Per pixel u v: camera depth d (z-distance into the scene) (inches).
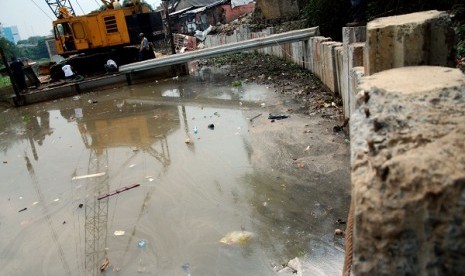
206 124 343.3
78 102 544.1
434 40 89.9
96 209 215.3
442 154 47.4
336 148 244.7
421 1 382.3
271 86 458.9
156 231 185.0
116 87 629.6
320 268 142.9
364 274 49.4
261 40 525.7
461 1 361.1
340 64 312.3
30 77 644.7
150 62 605.0
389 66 93.4
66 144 349.7
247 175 227.8
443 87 62.6
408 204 46.3
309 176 214.2
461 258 43.2
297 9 753.0
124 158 289.9
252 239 166.7
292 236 164.6
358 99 70.7
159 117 393.7
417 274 46.2
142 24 694.5
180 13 1414.9
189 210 199.6
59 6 703.7
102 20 652.7
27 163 312.7
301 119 312.7
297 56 545.6
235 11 1254.3
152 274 154.9
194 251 165.0
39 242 190.7
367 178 52.8
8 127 454.6
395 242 47.1
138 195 224.8
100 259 169.8
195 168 249.8
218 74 629.0
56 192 246.8
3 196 252.5
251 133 297.6
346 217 171.8
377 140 56.4
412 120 56.2
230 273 148.2
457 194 43.0
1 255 184.1
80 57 693.9
